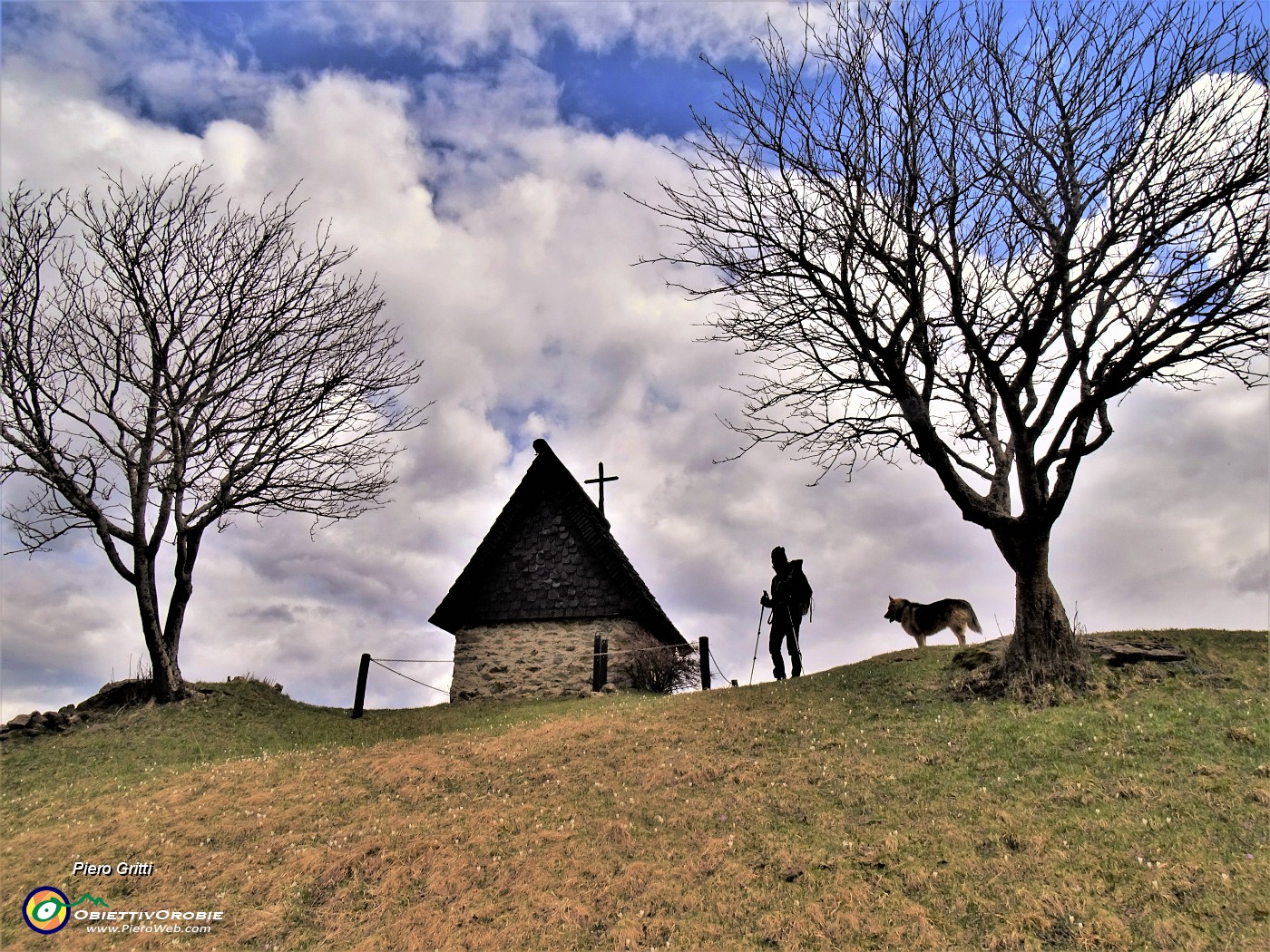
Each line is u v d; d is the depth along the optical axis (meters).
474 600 21.08
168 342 19.05
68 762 14.80
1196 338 12.09
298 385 20.03
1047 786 9.78
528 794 11.62
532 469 21.77
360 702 18.50
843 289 13.58
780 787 10.80
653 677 19.86
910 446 14.61
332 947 8.43
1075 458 13.14
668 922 8.25
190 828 11.19
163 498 18.70
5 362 17.30
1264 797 8.70
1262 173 11.62
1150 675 12.47
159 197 19.59
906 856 8.76
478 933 8.42
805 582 16.81
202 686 18.41
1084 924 7.29
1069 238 12.18
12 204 18.00
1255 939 6.73
